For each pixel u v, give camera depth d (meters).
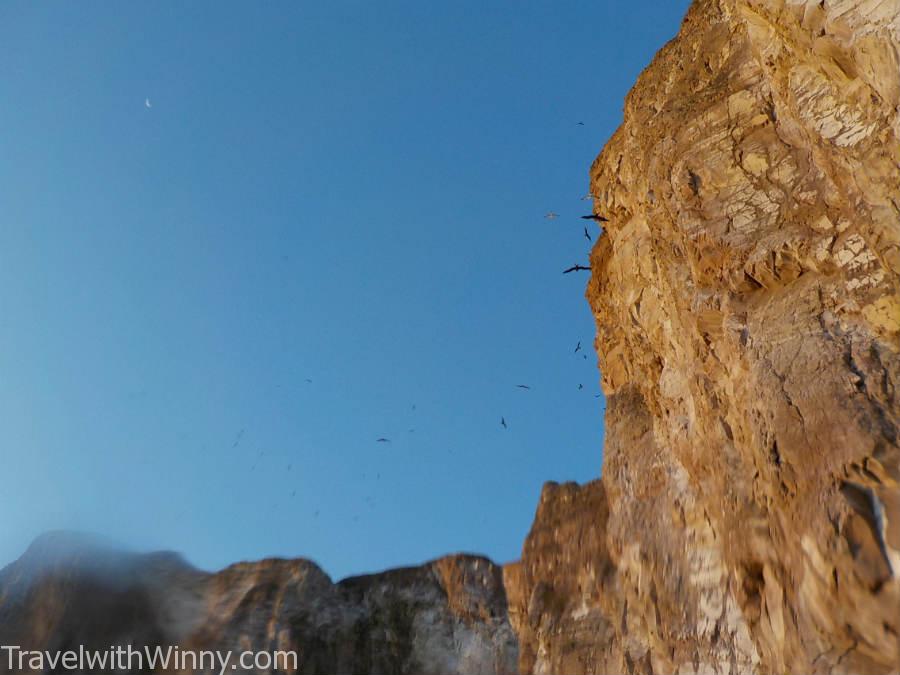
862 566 11.13
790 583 12.84
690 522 18.47
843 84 13.82
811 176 15.22
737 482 15.20
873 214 13.26
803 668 12.05
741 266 15.58
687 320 17.38
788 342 13.95
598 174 25.33
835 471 11.96
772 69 15.58
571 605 23.62
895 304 12.84
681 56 20.66
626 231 22.55
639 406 22.91
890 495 11.28
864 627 11.05
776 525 13.37
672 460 19.95
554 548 25.78
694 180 17.27
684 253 17.70
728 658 16.23
